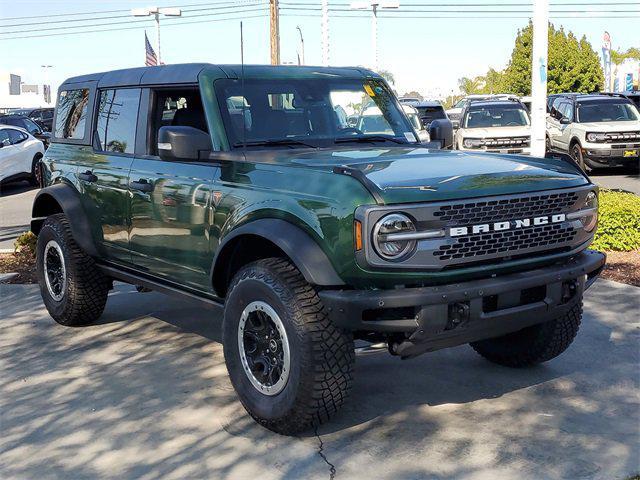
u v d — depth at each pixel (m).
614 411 4.78
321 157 4.90
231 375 4.70
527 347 5.37
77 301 6.59
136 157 5.88
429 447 4.31
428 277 4.14
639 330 6.35
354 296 4.07
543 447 4.29
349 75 5.94
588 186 4.73
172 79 5.62
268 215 4.51
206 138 5.04
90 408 5.01
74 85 7.00
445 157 4.98
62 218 6.71
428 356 5.88
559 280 4.53
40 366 5.86
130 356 6.03
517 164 4.86
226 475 4.05
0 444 4.52
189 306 7.47
